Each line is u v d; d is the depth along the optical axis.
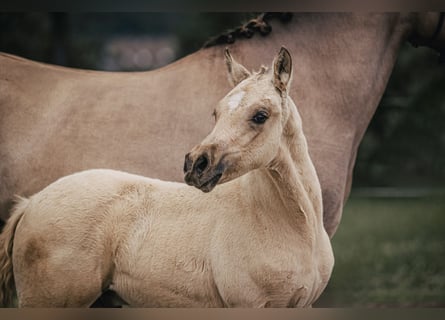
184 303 5.94
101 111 7.29
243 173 5.47
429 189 16.89
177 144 7.17
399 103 15.58
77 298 5.96
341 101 7.30
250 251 5.73
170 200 6.05
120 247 5.98
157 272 5.90
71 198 6.02
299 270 5.75
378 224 14.90
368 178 17.23
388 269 12.09
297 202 5.75
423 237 13.98
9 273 6.26
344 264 12.31
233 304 5.79
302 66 7.32
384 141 16.23
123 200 6.05
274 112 5.51
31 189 7.18
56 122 7.28
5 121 7.31
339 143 7.23
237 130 5.41
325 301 10.55
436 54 15.59
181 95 7.31
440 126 15.87
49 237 5.94
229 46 7.48
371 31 7.48
